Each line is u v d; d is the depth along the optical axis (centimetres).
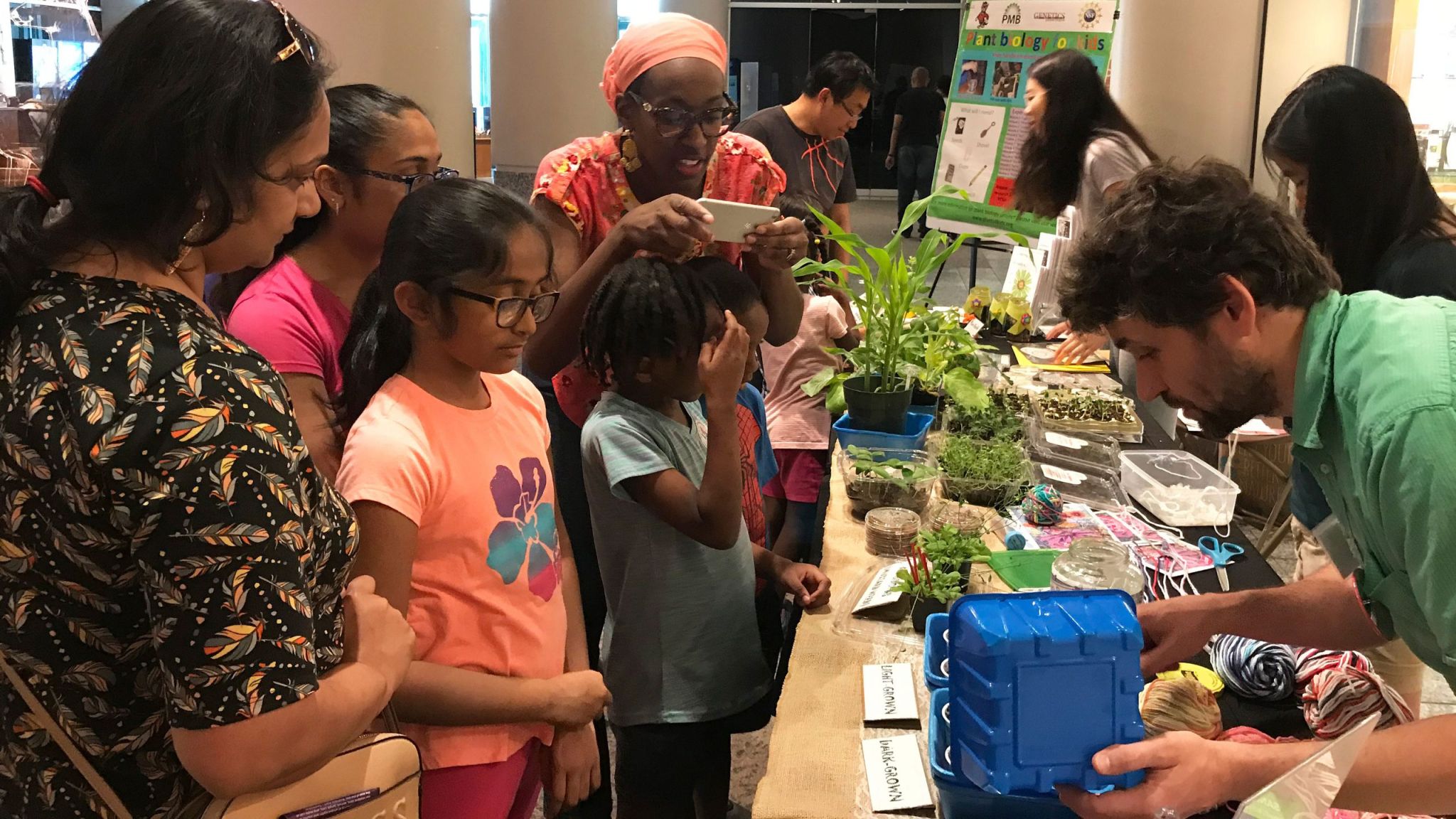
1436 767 98
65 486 84
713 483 164
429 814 137
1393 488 97
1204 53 412
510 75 574
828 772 127
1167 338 110
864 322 240
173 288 92
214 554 85
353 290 164
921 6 1187
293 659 89
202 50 85
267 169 90
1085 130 317
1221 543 196
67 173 87
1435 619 97
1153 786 98
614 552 182
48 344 85
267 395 90
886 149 1270
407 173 160
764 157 229
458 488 136
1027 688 100
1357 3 402
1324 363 106
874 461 210
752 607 188
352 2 321
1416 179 177
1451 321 100
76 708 91
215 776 88
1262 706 141
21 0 368
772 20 1209
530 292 136
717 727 186
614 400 181
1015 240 401
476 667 138
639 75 200
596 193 214
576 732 154
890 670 146
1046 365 323
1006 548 188
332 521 102
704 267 194
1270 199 109
